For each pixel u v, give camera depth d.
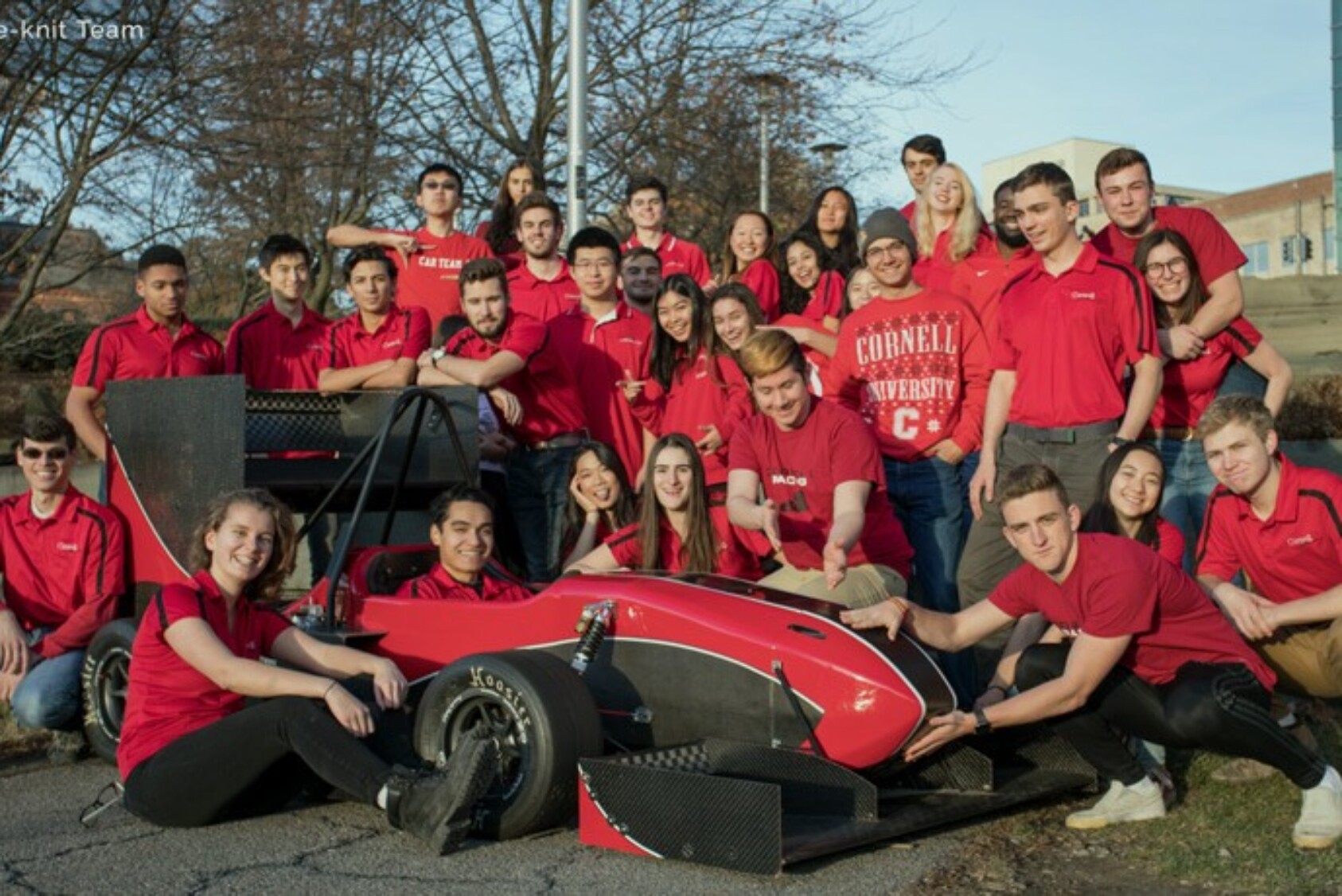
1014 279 6.10
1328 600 4.97
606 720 4.98
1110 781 5.07
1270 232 47.81
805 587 5.23
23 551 6.42
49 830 5.03
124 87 11.58
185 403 6.05
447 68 15.61
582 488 6.39
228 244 14.92
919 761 5.02
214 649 4.89
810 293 8.42
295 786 5.12
